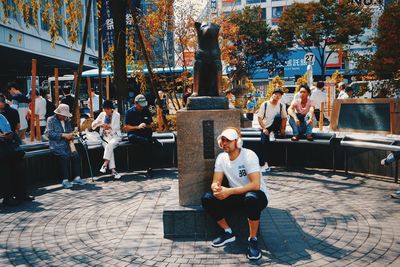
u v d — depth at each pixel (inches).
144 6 555.2
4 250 162.2
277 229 173.6
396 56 501.0
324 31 1247.5
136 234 173.0
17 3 385.4
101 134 309.7
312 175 287.7
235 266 138.4
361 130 355.6
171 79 577.6
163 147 337.7
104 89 794.8
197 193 173.2
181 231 167.5
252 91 833.5
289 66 1592.0
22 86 1344.7
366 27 1205.1
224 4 1343.5
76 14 392.5
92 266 143.3
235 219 164.1
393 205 207.2
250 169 149.7
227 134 149.0
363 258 142.5
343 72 1375.5
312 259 142.3
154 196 240.2
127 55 487.5
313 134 310.8
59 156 277.0
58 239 173.0
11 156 230.5
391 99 337.4
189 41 537.3
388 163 225.8
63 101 485.1
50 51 1133.1
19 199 237.3
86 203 231.0
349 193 233.9
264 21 1378.0
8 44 866.1
